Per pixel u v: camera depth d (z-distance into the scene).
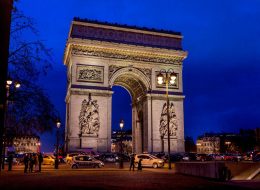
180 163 52.84
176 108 109.69
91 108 101.25
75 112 99.88
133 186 33.88
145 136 109.00
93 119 100.88
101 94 103.19
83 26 106.69
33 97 32.53
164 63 112.00
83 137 99.00
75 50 103.50
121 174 52.69
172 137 106.94
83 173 55.62
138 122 120.69
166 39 115.06
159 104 108.75
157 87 110.00
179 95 110.69
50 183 37.25
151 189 31.25
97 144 99.94
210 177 41.97
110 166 82.06
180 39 116.38
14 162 108.06
